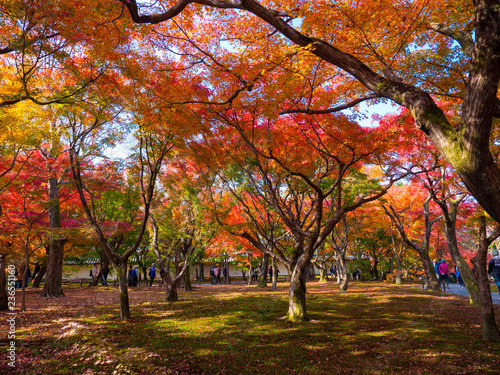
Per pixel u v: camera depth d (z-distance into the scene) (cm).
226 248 2208
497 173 304
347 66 459
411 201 1881
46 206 1162
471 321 863
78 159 912
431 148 925
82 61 662
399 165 881
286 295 1608
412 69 677
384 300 1334
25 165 1080
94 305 1241
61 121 927
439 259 2453
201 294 1700
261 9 489
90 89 666
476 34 318
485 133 302
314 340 679
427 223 1580
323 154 862
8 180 1030
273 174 1029
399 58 671
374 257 3062
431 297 1407
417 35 635
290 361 541
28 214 1341
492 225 842
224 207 1328
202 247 1370
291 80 647
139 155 960
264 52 600
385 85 428
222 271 3331
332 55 462
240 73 652
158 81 733
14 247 1527
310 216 1764
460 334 720
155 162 952
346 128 756
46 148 1381
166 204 1439
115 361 509
